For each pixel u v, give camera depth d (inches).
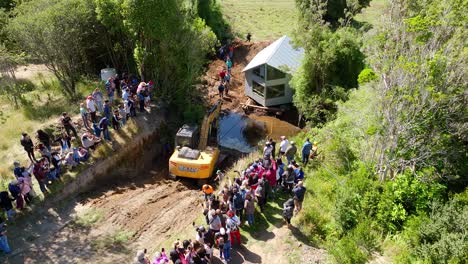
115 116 879.1
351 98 896.3
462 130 614.5
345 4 1653.5
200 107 1113.4
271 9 2191.2
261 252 593.0
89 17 984.3
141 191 790.5
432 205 608.7
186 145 874.1
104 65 1138.0
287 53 1219.2
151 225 682.8
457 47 577.0
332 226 630.5
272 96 1215.6
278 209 684.1
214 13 1692.9
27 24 890.1
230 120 1168.2
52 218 679.1
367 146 732.7
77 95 984.3
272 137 1083.9
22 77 1079.6
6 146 804.0
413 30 586.9
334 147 793.6
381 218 625.6
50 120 890.7
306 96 1074.1
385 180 682.2
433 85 591.2
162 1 914.1
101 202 733.3
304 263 570.3
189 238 633.6
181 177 850.1
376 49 692.7
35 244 622.8
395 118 634.8
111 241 639.8
